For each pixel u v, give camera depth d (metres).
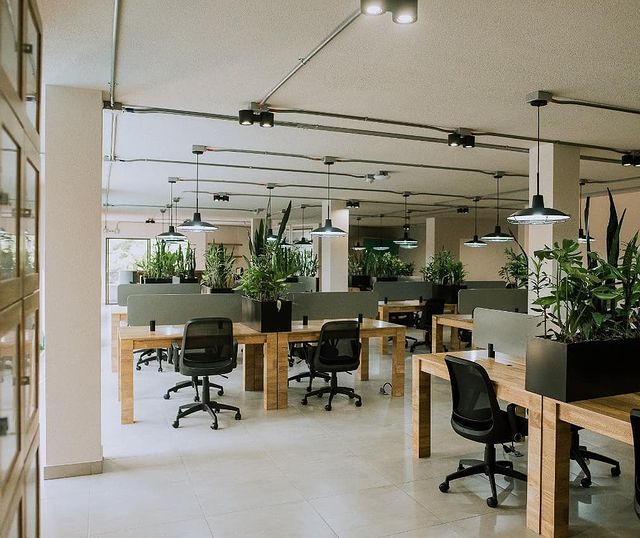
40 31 2.07
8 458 1.49
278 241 6.04
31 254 1.91
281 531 2.90
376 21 2.62
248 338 5.19
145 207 12.05
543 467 2.87
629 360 2.93
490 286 9.81
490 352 4.06
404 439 4.42
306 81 3.54
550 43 2.87
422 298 9.04
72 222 3.64
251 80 3.53
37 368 2.08
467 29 2.70
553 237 5.32
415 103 4.05
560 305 2.98
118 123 4.71
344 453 4.09
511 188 8.81
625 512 3.14
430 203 11.09
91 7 2.48
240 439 4.39
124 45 2.93
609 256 3.08
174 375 6.81
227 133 5.10
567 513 2.83
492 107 4.12
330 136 5.18
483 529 2.94
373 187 8.79
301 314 6.22
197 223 6.80
